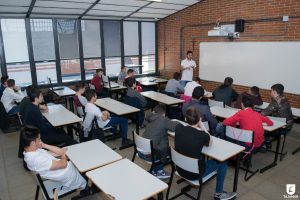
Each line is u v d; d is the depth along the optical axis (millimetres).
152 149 2725
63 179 2242
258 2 5625
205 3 6867
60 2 5734
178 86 5629
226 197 2701
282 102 3887
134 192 1789
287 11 5141
